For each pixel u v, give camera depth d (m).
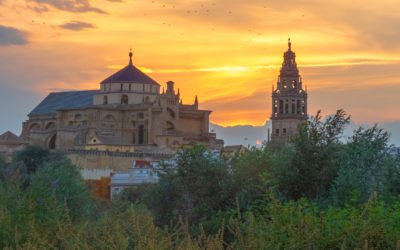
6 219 37.19
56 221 35.66
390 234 30.62
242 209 63.69
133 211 34.00
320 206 55.22
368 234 30.45
